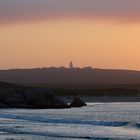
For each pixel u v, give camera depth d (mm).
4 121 153000
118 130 116438
